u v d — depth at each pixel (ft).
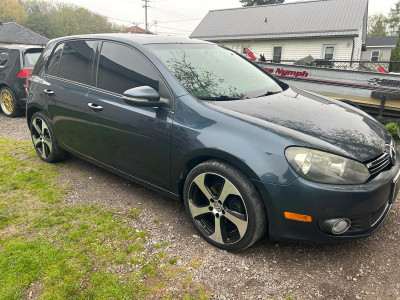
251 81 10.26
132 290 6.78
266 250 8.12
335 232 6.86
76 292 6.70
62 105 11.55
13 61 22.85
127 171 10.09
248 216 7.32
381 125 9.34
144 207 10.15
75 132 11.37
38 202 10.44
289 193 6.79
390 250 8.12
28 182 11.87
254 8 77.87
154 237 8.60
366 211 6.85
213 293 6.76
